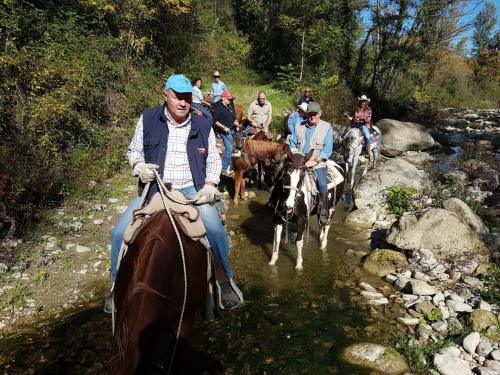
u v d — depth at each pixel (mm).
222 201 3820
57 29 11883
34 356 4426
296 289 6039
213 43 27875
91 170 9680
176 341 2830
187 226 3270
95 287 5812
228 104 9609
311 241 7797
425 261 6762
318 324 5203
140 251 2934
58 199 8328
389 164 10531
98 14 14492
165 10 18781
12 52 9391
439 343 4820
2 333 4809
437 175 12031
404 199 9367
